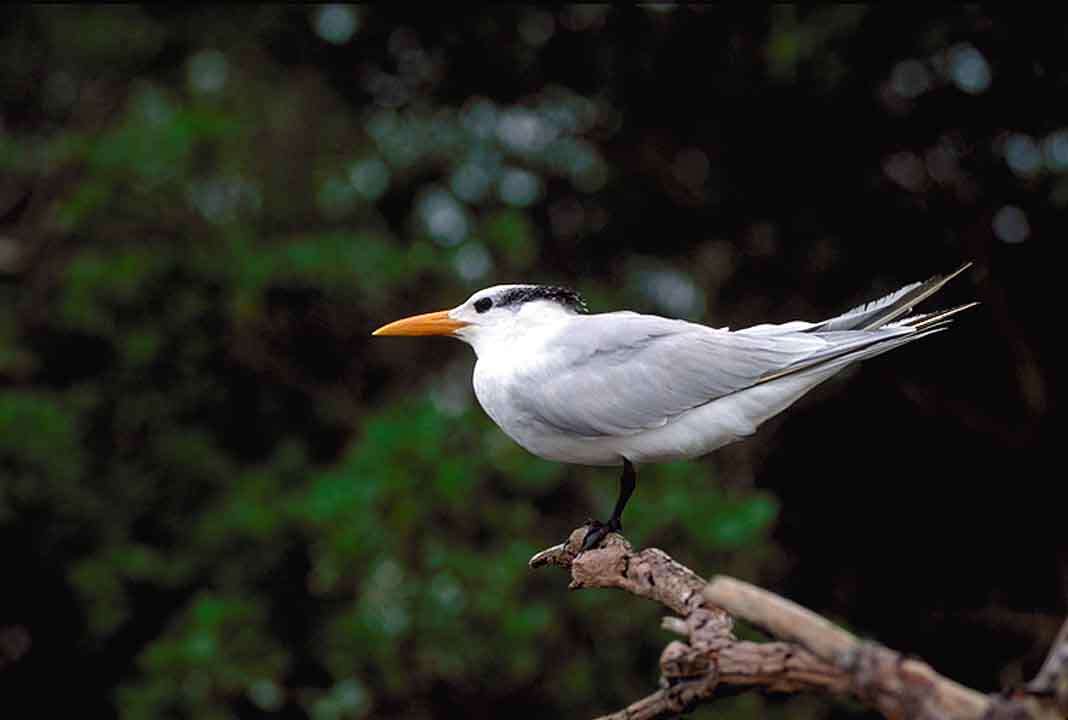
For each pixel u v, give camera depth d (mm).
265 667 11758
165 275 12945
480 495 11812
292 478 12867
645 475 11875
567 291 7824
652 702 4711
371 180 14117
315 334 13859
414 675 11656
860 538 14867
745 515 11344
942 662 14562
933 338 14070
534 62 14773
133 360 12914
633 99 14625
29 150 14727
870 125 13539
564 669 11547
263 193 13719
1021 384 13883
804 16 12320
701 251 14711
